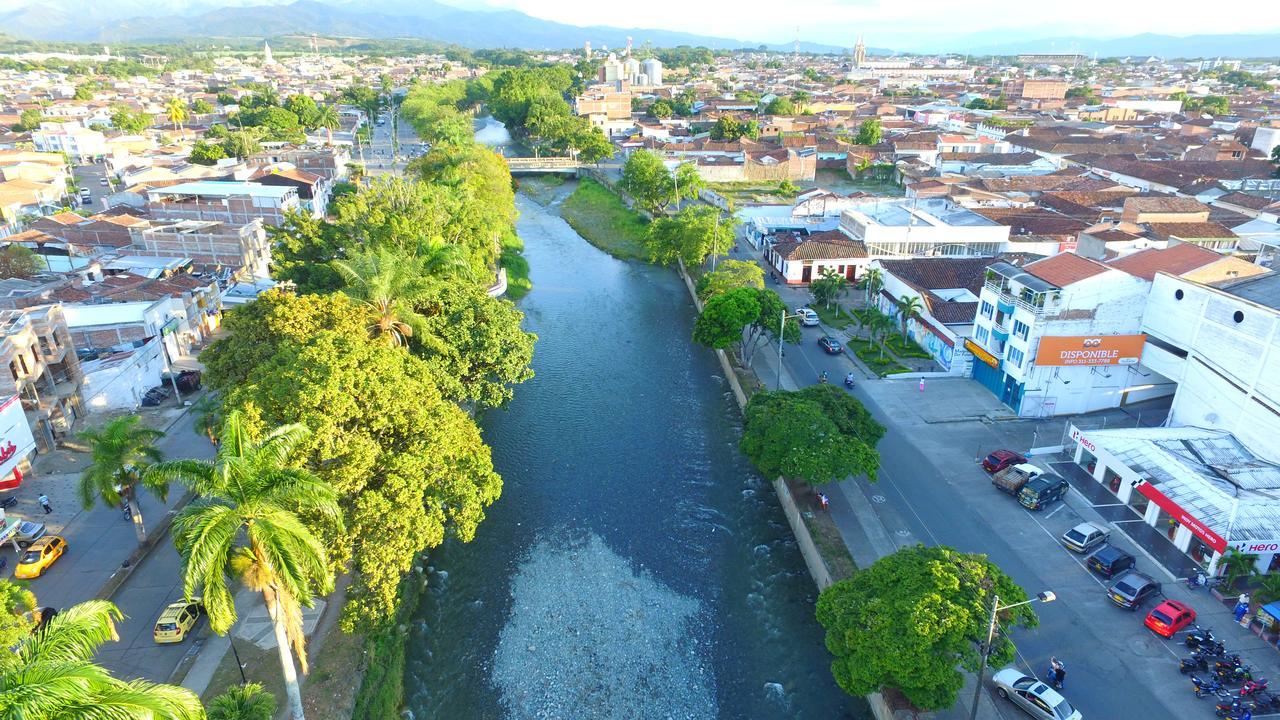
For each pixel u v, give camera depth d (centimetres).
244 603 4819
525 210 17238
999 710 3994
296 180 13938
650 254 12550
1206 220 12112
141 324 7725
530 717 4300
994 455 6253
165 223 11119
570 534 5856
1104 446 5938
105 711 2111
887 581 3941
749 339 8731
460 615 5047
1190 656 4262
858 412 6081
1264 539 4747
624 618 5022
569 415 7662
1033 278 7106
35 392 6272
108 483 4778
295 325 5478
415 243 8288
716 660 4700
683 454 6981
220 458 3161
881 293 10200
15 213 13325
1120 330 6894
